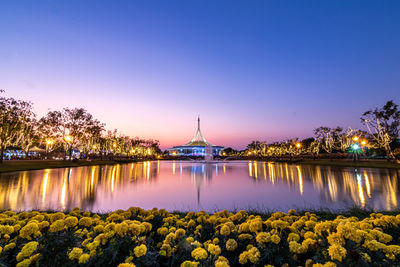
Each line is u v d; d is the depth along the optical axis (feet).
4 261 7.28
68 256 7.10
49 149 171.01
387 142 104.01
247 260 7.16
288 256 7.02
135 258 7.00
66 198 29.09
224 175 62.34
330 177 52.60
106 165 118.42
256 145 367.45
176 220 11.98
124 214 11.65
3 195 30.86
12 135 95.71
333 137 173.58
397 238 8.43
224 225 8.74
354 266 5.90
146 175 62.69
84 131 122.21
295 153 246.27
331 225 8.00
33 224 7.85
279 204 25.49
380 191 32.81
